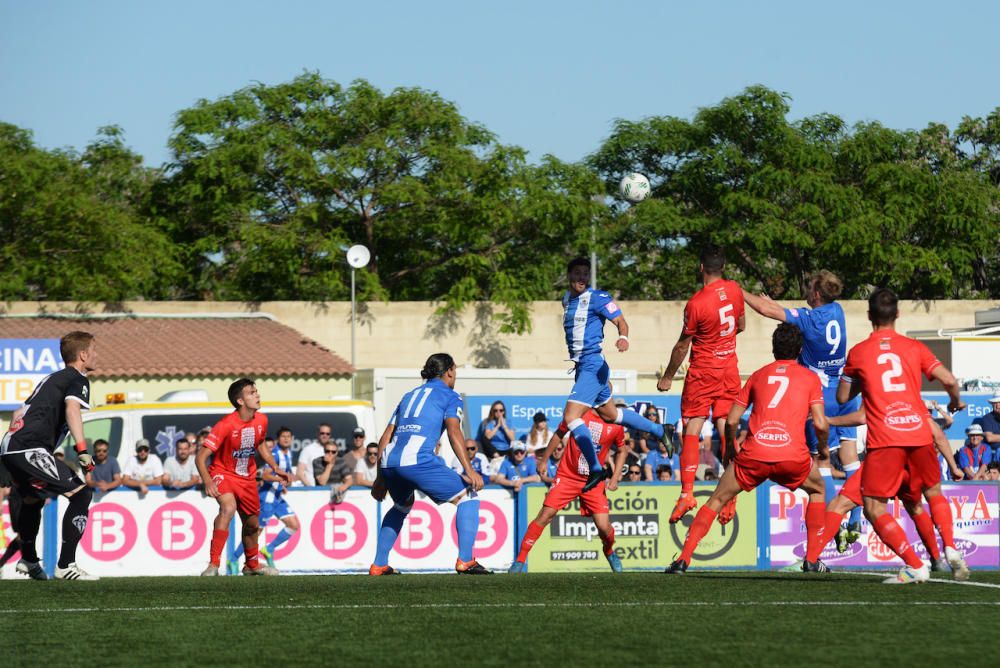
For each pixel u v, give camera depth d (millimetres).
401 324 62781
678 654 10664
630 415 21906
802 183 71812
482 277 68812
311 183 67750
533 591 15555
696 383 19328
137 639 11555
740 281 75062
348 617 12961
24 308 59125
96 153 72562
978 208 74688
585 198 71500
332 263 66938
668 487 28016
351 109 70000
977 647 10984
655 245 75688
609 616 12961
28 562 18188
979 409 42375
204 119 68500
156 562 26812
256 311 61938
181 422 31969
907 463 16484
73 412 17625
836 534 21656
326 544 27047
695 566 27969
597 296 21062
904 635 11648
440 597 14852
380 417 44719
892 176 74000
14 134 64375
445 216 67875
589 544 27766
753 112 74312
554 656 10594
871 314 16719
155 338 57375
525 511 27609
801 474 17703
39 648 11102
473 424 40406
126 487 26875
